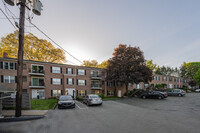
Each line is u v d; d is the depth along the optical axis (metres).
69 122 6.67
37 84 20.95
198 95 25.62
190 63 51.53
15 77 18.91
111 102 16.56
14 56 24.56
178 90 24.16
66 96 12.94
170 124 6.24
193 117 7.86
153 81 37.19
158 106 12.85
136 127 5.76
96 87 26.62
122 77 21.81
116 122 6.64
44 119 7.37
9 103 11.03
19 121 6.93
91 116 8.14
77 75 25.12
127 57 22.98
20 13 7.69
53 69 22.67
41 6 8.37
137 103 15.38
